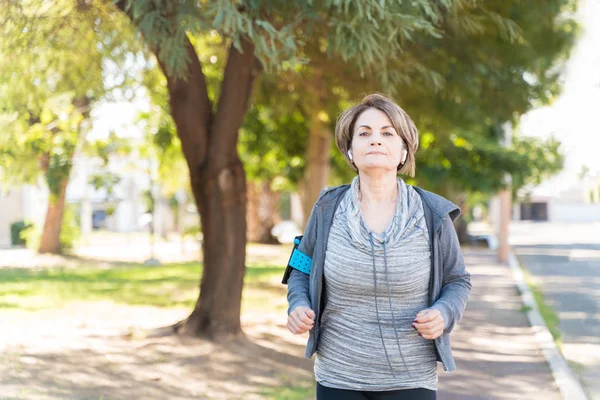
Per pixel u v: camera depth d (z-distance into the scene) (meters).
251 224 35.00
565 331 10.14
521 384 6.96
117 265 22.50
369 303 2.71
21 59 8.41
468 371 7.56
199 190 8.23
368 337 2.72
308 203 14.19
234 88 7.99
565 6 9.41
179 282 16.67
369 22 5.64
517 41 8.70
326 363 2.79
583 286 16.14
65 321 10.28
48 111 11.62
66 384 6.47
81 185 44.81
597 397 6.43
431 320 2.59
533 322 10.67
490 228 52.94
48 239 24.72
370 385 2.73
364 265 2.67
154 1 5.65
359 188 2.80
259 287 15.48
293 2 5.84
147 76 10.99
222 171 8.09
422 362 2.75
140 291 14.69
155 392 6.27
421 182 18.66
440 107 9.88
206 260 8.31
